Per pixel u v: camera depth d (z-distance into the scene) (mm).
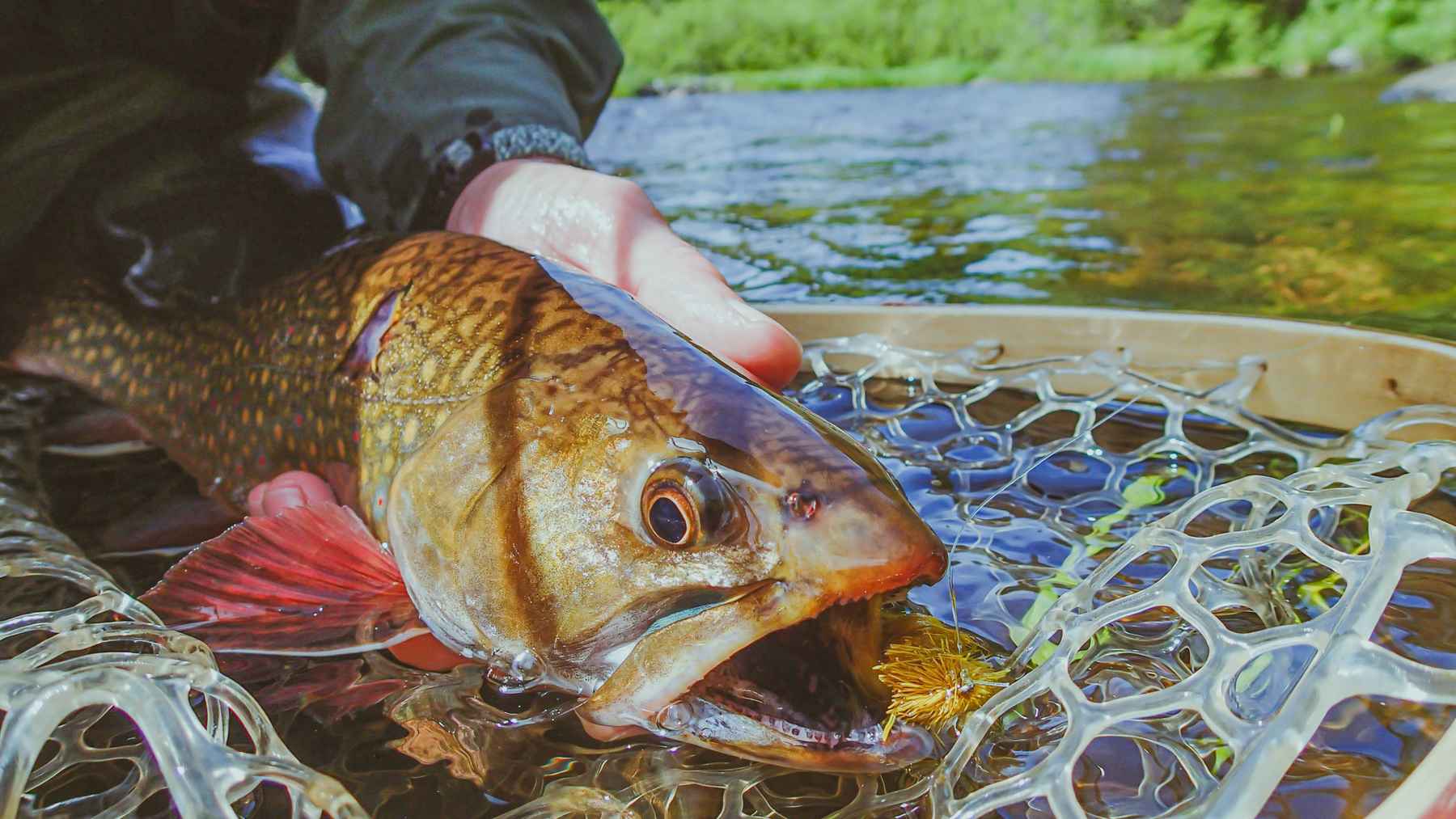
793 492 282
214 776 229
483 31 549
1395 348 402
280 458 406
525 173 459
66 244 560
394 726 287
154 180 591
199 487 440
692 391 305
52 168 567
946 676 271
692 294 363
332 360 384
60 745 269
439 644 327
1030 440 421
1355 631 232
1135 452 403
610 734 283
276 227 611
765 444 291
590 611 298
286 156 648
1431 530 244
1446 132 1270
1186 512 285
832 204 994
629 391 310
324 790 232
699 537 284
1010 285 671
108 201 577
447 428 332
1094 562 333
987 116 1805
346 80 547
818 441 293
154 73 608
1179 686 241
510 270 360
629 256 395
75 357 509
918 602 316
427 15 544
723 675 279
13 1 561
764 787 262
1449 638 278
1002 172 1142
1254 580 311
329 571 346
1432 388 392
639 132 1745
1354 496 260
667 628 283
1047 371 458
